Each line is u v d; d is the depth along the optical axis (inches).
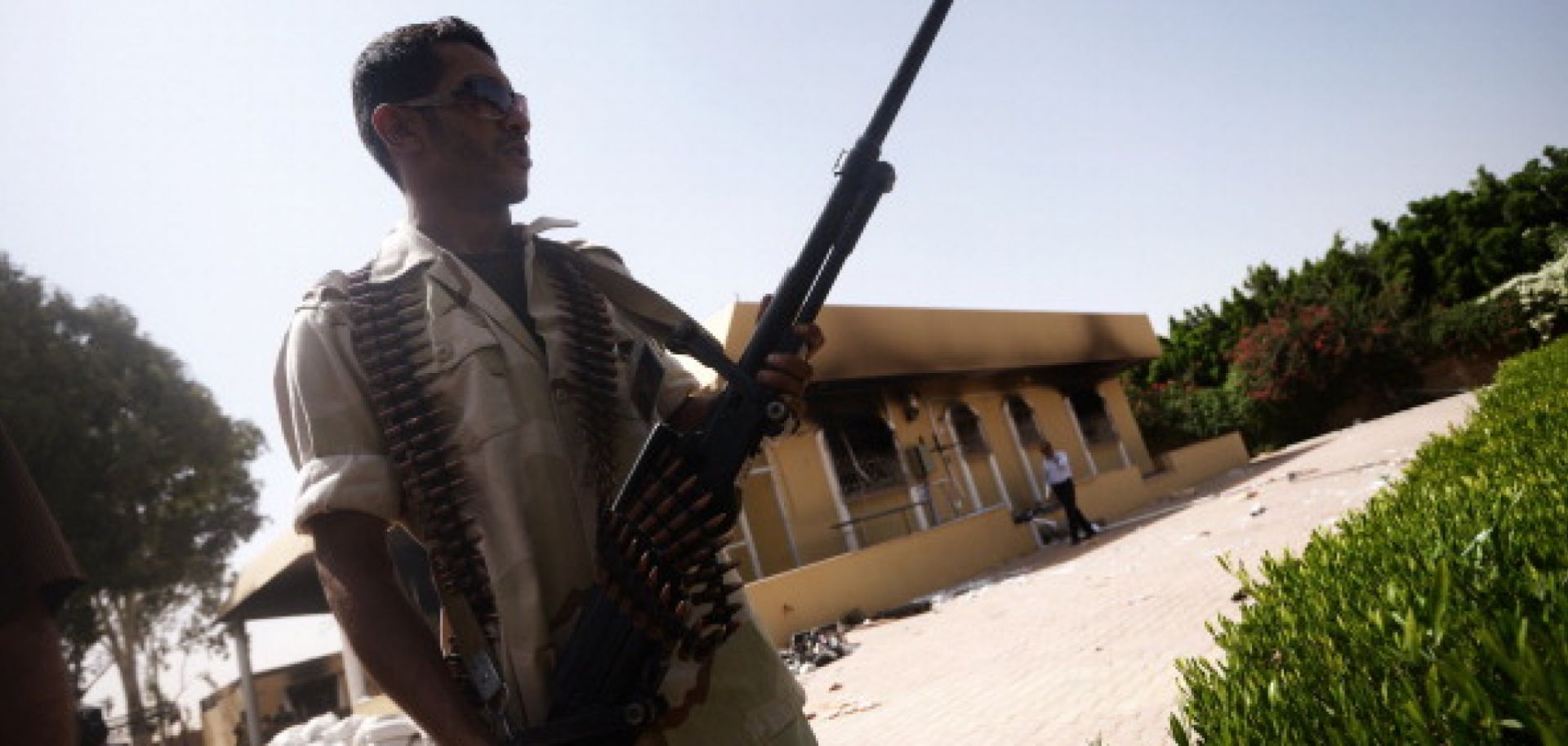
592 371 60.3
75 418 964.0
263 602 722.8
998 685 225.0
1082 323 840.3
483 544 53.6
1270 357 1312.7
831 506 571.2
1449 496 104.4
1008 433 748.0
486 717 51.0
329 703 1177.4
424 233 64.6
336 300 56.6
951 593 493.4
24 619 35.9
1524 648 41.3
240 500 1283.2
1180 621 228.7
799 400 56.9
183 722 1136.8
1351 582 80.8
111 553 1011.3
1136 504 789.9
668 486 51.9
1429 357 1316.4
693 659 51.7
